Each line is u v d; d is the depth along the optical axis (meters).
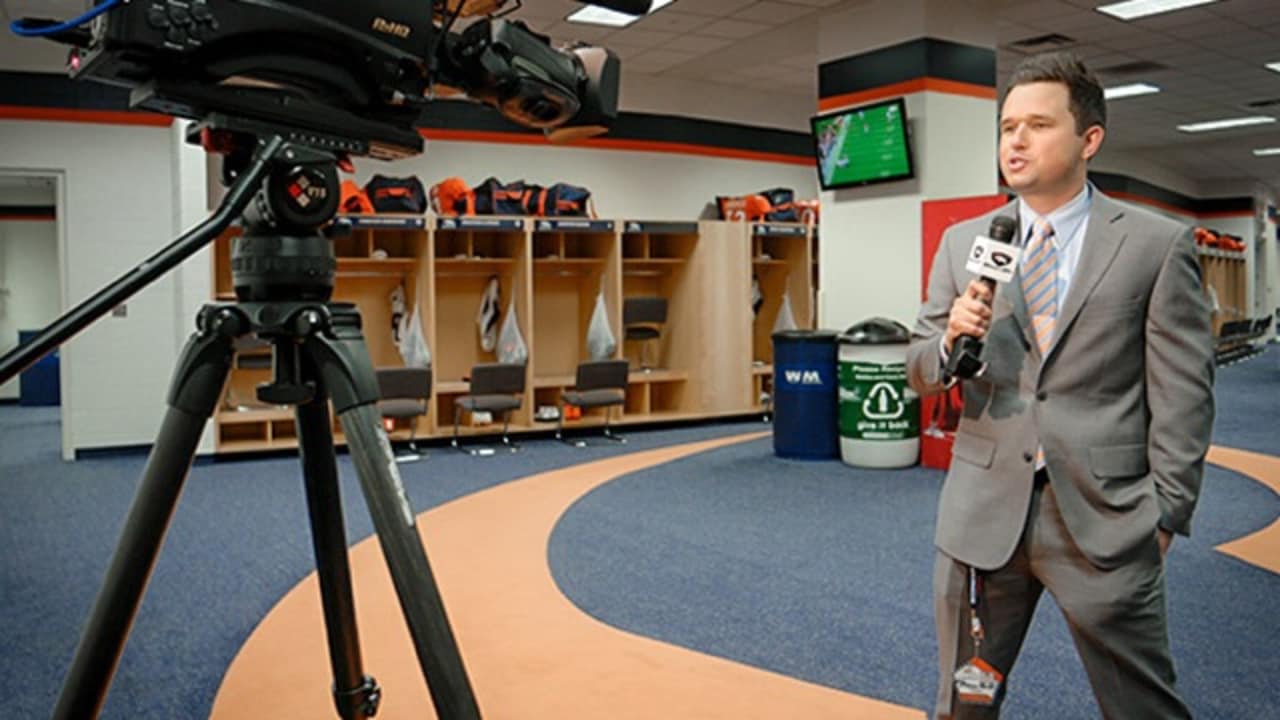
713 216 10.91
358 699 1.57
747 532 5.05
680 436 8.88
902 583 4.11
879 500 5.84
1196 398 1.53
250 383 8.26
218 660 3.30
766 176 11.38
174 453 1.13
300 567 4.53
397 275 8.70
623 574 4.29
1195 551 4.58
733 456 7.57
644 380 9.33
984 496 1.68
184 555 4.75
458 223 8.19
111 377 8.18
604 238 9.11
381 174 9.02
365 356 1.19
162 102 1.07
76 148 7.97
